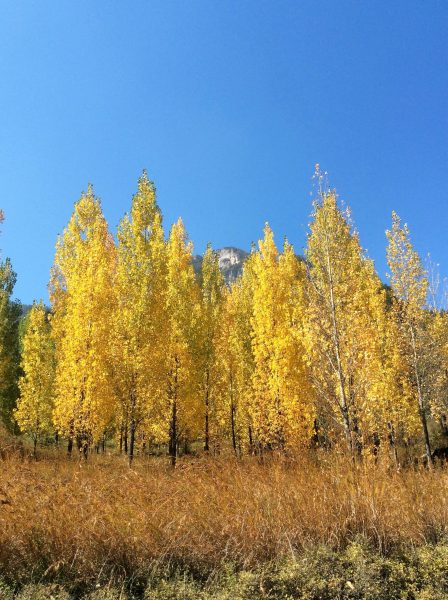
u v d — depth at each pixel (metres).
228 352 23.34
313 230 11.41
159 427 18.11
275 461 7.59
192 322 21.08
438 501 5.89
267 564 4.39
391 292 15.92
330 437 9.27
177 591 3.88
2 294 30.45
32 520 4.56
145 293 15.98
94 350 16.02
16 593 3.85
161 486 6.03
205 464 7.23
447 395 15.07
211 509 5.17
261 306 15.33
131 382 15.27
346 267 11.18
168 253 19.59
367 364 9.94
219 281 29.89
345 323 10.38
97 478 6.65
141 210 17.09
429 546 4.95
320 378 10.20
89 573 4.16
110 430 29.16
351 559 4.41
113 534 4.47
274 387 14.10
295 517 5.13
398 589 4.14
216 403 23.02
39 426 21.00
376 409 10.91
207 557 4.48
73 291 18.52
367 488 5.72
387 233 15.45
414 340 14.76
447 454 16.52
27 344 22.22
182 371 17.89
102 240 21.78
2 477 6.44
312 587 3.98
